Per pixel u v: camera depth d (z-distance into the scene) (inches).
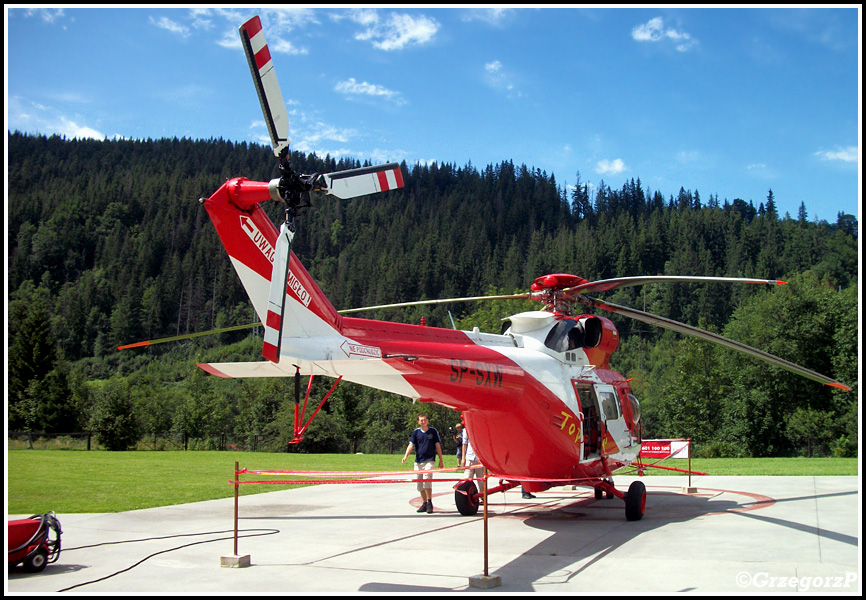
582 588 256.4
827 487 575.5
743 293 4591.5
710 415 1968.5
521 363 386.6
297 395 304.0
